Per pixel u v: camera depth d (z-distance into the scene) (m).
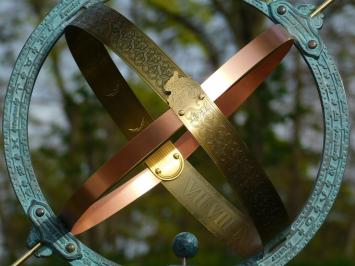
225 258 16.84
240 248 6.00
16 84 5.88
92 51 6.20
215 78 5.59
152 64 5.44
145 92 20.27
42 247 5.67
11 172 5.75
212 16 18.11
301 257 21.70
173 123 5.44
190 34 18.44
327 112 5.87
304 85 17.14
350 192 22.16
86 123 17.00
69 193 21.97
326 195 5.77
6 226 21.67
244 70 5.61
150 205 22.05
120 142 20.41
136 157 5.38
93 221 5.95
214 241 21.31
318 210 5.75
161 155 6.18
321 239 22.97
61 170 19.42
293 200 19.00
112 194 6.10
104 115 17.31
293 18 5.98
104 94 6.36
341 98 5.88
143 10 18.28
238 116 16.70
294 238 5.70
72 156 18.39
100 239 19.22
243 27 16.12
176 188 6.14
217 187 16.20
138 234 22.75
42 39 5.94
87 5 6.00
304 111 16.23
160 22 18.16
